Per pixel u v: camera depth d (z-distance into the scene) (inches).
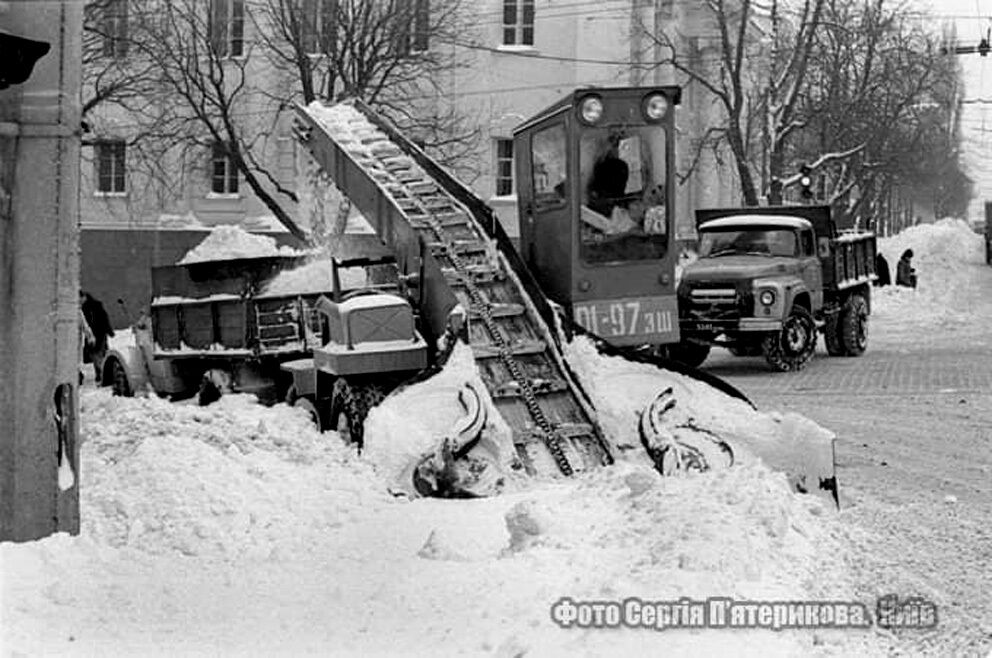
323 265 626.5
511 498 372.5
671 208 483.5
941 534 390.3
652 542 304.5
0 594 286.2
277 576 308.2
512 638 255.9
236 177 1578.5
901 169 2213.3
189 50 1349.7
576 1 1514.5
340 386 463.5
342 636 267.4
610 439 410.9
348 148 554.9
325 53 1279.5
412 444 395.5
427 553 320.5
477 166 1489.9
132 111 1396.4
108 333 933.2
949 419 675.4
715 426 412.5
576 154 474.6
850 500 454.3
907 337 1223.5
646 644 248.8
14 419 331.3
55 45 332.8
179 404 657.0
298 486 375.9
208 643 263.7
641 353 442.0
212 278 671.1
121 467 379.6
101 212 1609.3
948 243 1971.0
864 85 1889.8
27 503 331.3
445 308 460.8
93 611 283.6
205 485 356.8
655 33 1632.6
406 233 489.4
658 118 480.4
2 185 331.0
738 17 1744.6
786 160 1945.1
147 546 330.3
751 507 330.0
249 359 645.3
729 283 916.6
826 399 764.6
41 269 332.8
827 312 1022.4
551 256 491.2
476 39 1493.6
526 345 440.8
